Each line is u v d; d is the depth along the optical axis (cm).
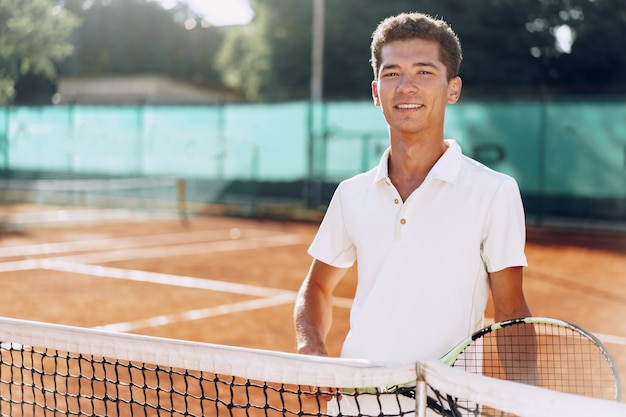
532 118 1639
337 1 2628
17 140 2181
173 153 1980
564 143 1617
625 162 1566
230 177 1917
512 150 1658
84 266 986
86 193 2036
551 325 182
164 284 859
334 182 1819
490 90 2508
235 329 631
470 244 190
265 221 1686
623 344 584
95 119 2070
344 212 210
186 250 1178
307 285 226
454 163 194
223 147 1917
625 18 2628
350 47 2638
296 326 218
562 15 2600
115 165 2052
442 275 190
